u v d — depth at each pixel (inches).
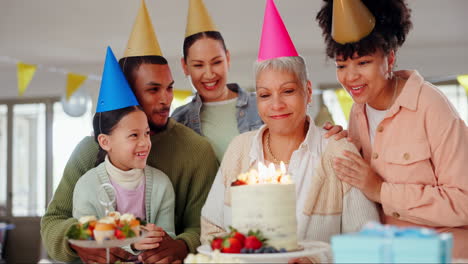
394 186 68.2
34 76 298.5
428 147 69.0
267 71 68.2
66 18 214.2
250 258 52.9
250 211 56.9
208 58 89.6
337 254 43.5
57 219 77.7
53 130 296.8
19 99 299.9
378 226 44.8
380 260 42.3
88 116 292.0
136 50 82.4
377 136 72.3
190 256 52.4
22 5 199.5
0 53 263.6
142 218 75.6
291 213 57.4
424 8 212.8
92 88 291.7
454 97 272.5
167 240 70.7
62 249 71.6
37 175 297.1
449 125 68.4
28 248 286.8
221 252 54.8
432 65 275.4
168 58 265.4
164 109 83.5
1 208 297.4
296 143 71.4
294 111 68.8
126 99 73.6
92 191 74.2
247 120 92.4
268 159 72.2
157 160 83.7
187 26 91.0
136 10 205.3
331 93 277.4
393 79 74.3
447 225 67.3
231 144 74.9
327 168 69.4
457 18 225.5
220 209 72.3
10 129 300.2
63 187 80.3
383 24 69.7
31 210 295.3
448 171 67.5
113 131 73.5
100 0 195.2
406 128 70.3
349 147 70.4
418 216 67.4
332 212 68.4
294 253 53.2
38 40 243.8
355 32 68.0
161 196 76.9
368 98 71.3
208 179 85.7
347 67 70.8
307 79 70.6
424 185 68.6
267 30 68.8
